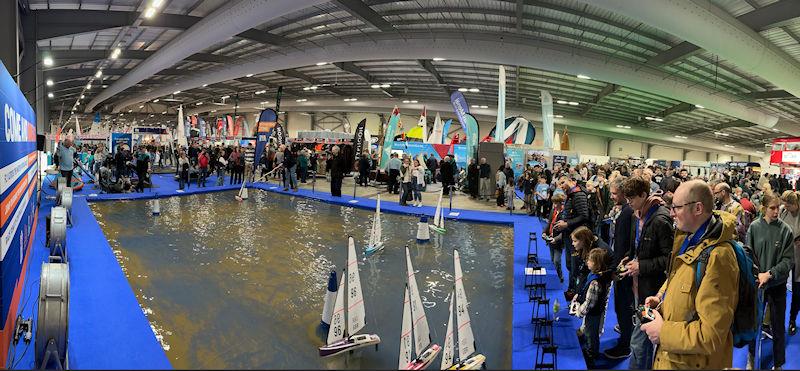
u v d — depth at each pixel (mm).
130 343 2859
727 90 18078
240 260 5957
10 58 8539
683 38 10055
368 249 6535
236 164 15789
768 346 3273
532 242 7102
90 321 3197
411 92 28828
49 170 12617
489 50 15234
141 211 9695
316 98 34938
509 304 4566
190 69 25766
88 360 2596
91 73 23625
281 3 11617
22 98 4117
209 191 13438
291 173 13789
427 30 15562
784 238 2758
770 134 32406
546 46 14828
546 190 9430
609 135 35219
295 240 7273
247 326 3908
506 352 3514
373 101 32875
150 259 5883
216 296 4613
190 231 7715
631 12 9477
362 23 15875
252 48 20453
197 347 3508
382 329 3910
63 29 13125
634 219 2992
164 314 4133
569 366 2885
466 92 26312
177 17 15141
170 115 48844
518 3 11375
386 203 11883
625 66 15086
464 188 15445
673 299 1700
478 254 6715
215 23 13758
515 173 16297
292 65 20000
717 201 3988
